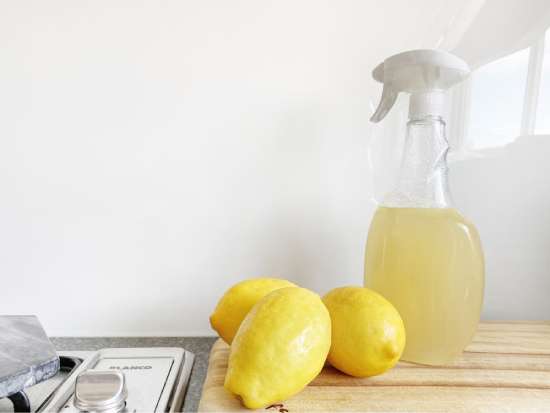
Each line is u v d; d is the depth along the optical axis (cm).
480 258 34
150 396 32
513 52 43
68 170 43
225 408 28
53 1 41
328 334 29
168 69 42
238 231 45
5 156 42
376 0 42
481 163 45
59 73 42
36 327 36
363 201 45
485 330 43
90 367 37
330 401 29
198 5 42
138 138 43
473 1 42
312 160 44
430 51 33
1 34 41
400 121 44
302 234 45
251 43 42
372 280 36
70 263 44
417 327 34
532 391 31
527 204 45
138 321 45
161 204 44
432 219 34
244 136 44
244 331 28
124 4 41
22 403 30
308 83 43
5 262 44
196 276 45
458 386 32
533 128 44
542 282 46
